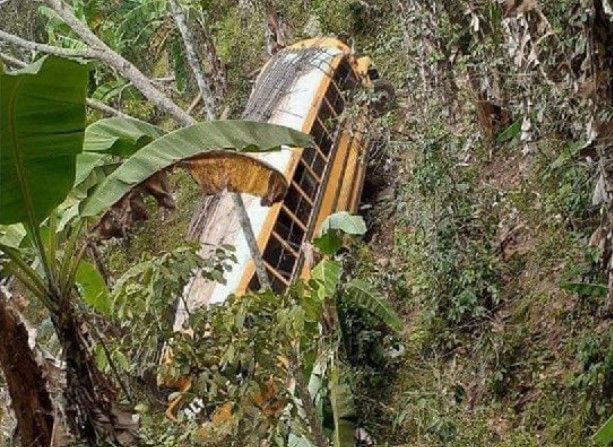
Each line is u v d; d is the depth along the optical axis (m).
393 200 13.15
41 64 3.87
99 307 6.58
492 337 9.53
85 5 15.90
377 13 17.80
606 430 5.61
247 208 11.29
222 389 5.92
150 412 6.14
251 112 13.97
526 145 10.06
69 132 4.22
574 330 8.92
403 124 13.43
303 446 6.97
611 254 7.14
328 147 13.11
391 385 9.88
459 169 11.16
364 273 11.55
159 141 4.90
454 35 10.87
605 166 6.73
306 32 18.64
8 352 4.77
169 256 5.82
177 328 9.13
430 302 10.34
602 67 6.45
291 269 10.80
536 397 8.80
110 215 4.75
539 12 7.20
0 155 4.20
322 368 8.59
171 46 17.02
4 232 5.61
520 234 10.52
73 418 4.70
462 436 8.62
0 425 7.27
